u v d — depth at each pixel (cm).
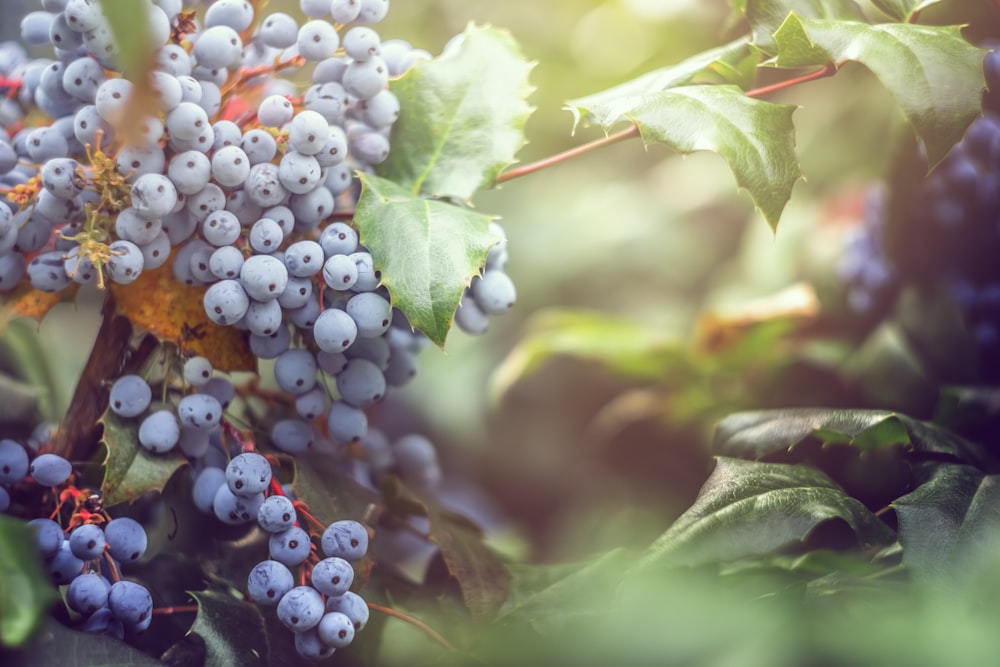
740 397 70
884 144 81
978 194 59
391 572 55
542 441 89
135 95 44
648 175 103
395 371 52
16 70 52
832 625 47
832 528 55
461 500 78
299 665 50
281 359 50
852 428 52
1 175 50
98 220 49
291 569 49
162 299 50
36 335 60
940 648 46
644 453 75
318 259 49
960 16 58
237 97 52
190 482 52
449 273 49
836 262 67
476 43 53
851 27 51
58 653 47
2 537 45
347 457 55
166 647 51
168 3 48
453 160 52
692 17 85
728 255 95
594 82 96
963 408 56
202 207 48
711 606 48
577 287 96
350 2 50
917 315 61
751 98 52
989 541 48
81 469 51
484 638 51
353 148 51
